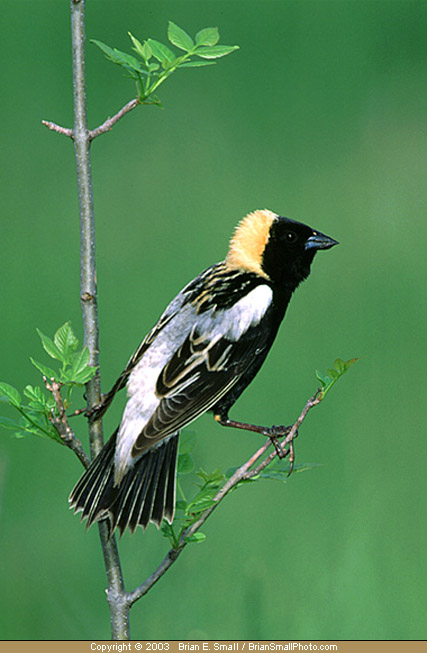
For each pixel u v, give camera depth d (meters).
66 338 5.33
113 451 6.34
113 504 5.97
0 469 7.10
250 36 19.08
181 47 5.36
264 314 7.42
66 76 16.73
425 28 19.45
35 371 11.12
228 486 5.39
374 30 19.64
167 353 6.92
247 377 7.39
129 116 16.16
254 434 10.69
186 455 6.34
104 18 18.28
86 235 5.63
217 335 7.07
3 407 10.32
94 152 15.42
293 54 18.83
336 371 5.38
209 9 19.08
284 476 5.42
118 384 6.83
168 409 6.56
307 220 14.95
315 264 14.11
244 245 7.89
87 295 5.68
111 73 16.86
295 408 11.19
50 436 5.36
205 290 7.38
